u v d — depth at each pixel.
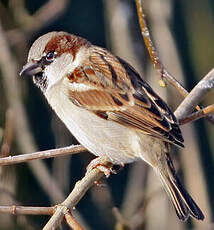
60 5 12.91
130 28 13.07
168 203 12.52
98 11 14.40
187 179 12.40
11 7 12.93
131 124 9.30
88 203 13.65
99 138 9.55
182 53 14.23
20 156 8.76
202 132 14.25
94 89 9.57
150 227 12.34
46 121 13.37
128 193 13.08
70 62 9.85
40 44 9.90
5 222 12.41
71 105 9.68
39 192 12.77
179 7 14.38
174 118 9.11
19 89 12.60
